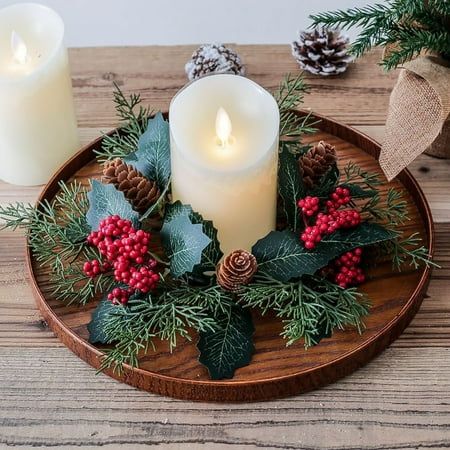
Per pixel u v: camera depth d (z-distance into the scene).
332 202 0.78
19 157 0.88
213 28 1.39
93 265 0.75
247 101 0.78
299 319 0.73
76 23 1.38
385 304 0.78
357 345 0.75
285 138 0.90
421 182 0.90
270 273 0.75
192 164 0.74
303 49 0.99
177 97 0.77
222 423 0.73
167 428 0.73
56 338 0.78
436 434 0.73
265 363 0.75
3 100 0.84
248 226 0.78
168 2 1.36
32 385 0.76
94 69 1.00
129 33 1.40
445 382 0.76
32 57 0.88
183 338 0.76
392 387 0.75
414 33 0.82
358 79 0.99
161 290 0.76
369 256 0.80
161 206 0.81
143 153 0.82
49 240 0.81
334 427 0.73
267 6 1.37
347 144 0.91
